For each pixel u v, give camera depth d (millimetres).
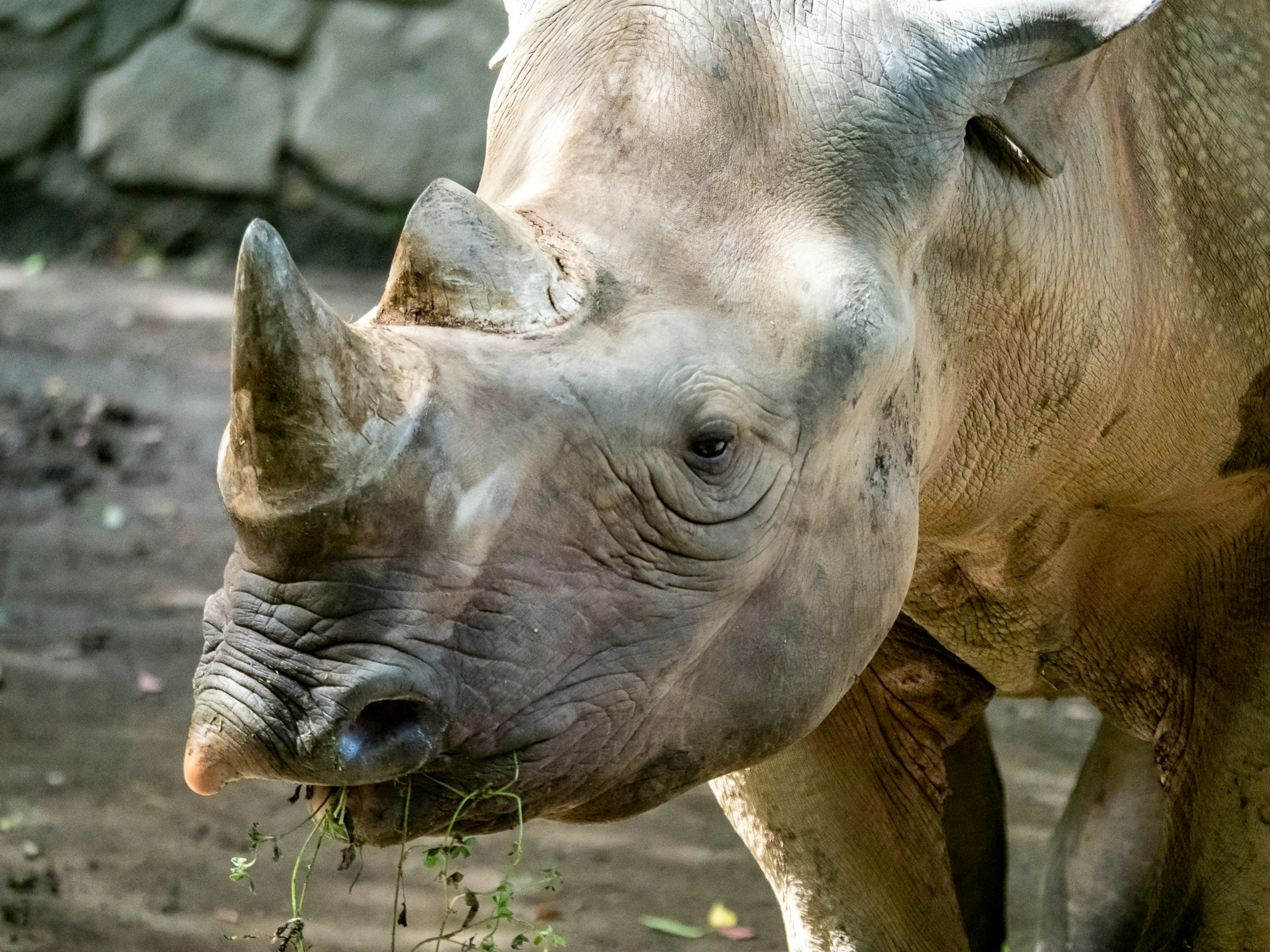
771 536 5543
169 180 31375
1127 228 6793
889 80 5859
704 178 5566
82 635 14406
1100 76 6727
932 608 7750
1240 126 7094
